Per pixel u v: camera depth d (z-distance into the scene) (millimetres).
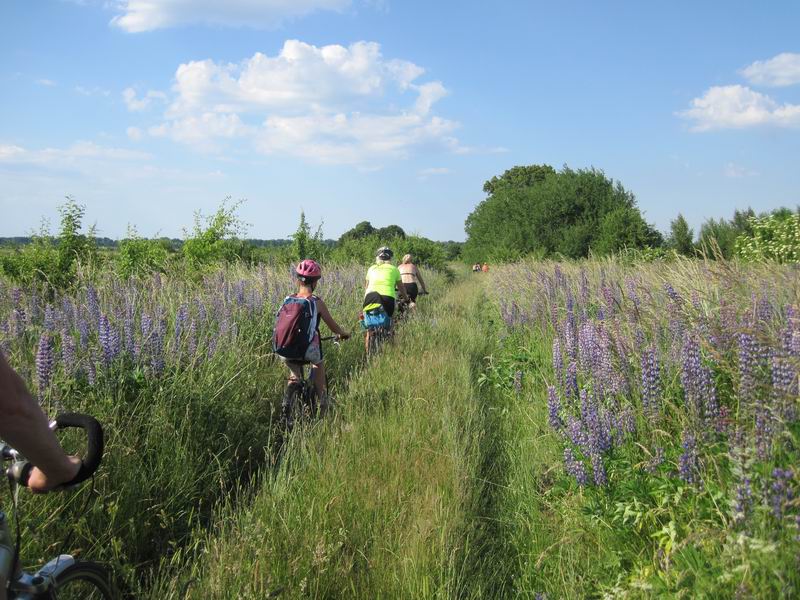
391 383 7996
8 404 1706
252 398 7117
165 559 4070
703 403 4258
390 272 10453
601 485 4164
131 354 6023
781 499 3041
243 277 12039
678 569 3336
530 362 8617
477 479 5336
